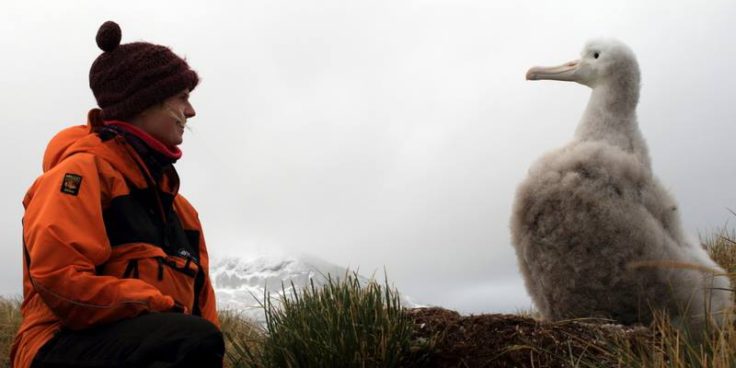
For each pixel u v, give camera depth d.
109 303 2.50
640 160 5.00
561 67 5.43
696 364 3.29
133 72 2.94
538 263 4.86
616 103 5.11
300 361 3.71
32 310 2.69
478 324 3.94
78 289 2.46
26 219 2.59
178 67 3.03
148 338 2.49
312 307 3.88
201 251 3.22
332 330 3.68
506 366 3.73
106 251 2.61
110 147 2.83
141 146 2.86
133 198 2.83
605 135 5.06
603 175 4.59
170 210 3.00
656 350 3.58
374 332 3.68
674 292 4.48
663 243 4.55
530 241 4.86
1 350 5.96
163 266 2.78
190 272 2.91
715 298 4.58
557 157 4.83
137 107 2.92
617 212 4.51
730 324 3.49
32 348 2.61
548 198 4.68
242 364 3.93
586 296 4.71
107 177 2.75
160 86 2.94
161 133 3.01
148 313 2.57
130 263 2.71
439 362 3.79
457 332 3.91
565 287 4.77
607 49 5.18
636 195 4.64
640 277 4.50
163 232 2.88
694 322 4.36
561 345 3.79
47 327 2.64
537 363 3.70
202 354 2.52
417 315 4.07
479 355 3.79
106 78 2.96
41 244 2.46
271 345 3.84
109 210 2.75
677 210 4.94
